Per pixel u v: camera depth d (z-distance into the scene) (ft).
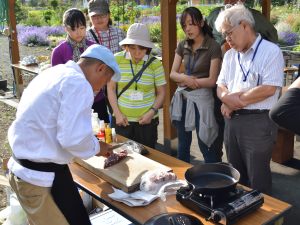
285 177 13.61
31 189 6.49
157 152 9.45
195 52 11.48
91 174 8.34
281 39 38.91
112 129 10.12
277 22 47.50
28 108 6.23
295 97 5.21
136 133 11.16
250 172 9.66
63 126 5.94
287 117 5.15
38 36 56.54
